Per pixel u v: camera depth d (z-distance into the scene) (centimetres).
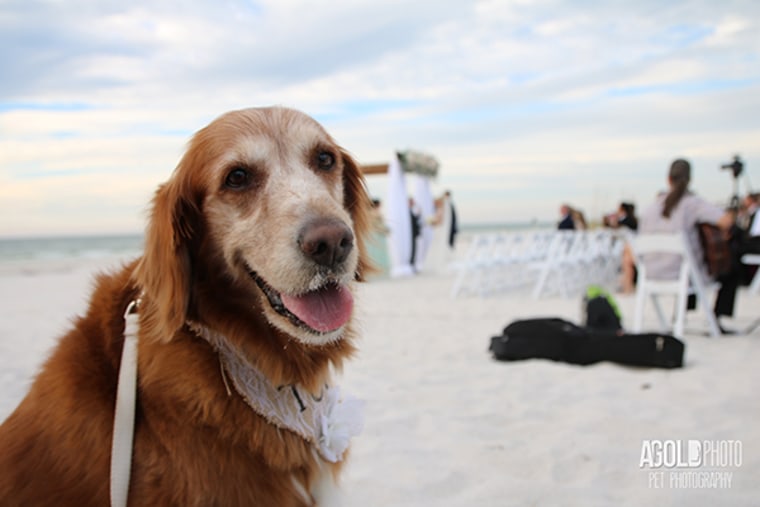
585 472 324
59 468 199
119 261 254
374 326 809
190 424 197
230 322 214
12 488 199
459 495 303
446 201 1716
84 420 200
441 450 359
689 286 691
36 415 205
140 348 206
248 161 223
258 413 205
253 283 220
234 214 221
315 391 226
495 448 360
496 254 1252
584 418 406
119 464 192
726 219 675
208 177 223
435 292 1230
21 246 6172
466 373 543
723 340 667
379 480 319
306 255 201
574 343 568
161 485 195
